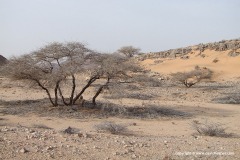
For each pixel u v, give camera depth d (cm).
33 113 2328
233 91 4116
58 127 1830
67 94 3647
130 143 1095
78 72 2433
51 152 917
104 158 888
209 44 8419
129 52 8931
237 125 2016
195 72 4778
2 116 2216
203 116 2411
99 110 2450
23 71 2472
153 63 8219
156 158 905
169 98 3538
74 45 2514
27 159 849
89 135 1222
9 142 994
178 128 1867
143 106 2742
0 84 4259
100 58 2500
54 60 2583
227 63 7025
